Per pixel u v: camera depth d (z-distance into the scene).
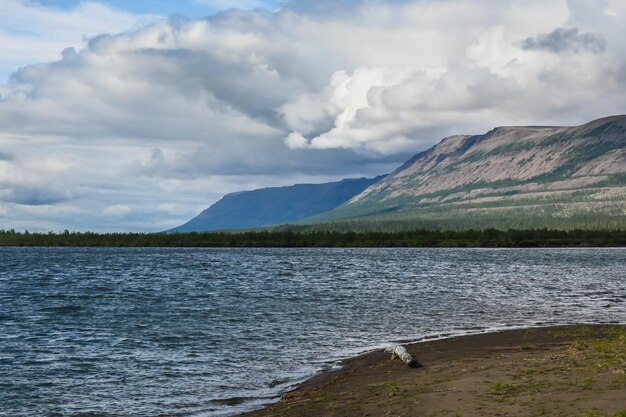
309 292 79.44
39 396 28.14
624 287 84.69
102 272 128.38
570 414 17.34
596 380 21.50
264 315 55.62
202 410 25.27
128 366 34.28
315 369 32.28
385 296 73.00
